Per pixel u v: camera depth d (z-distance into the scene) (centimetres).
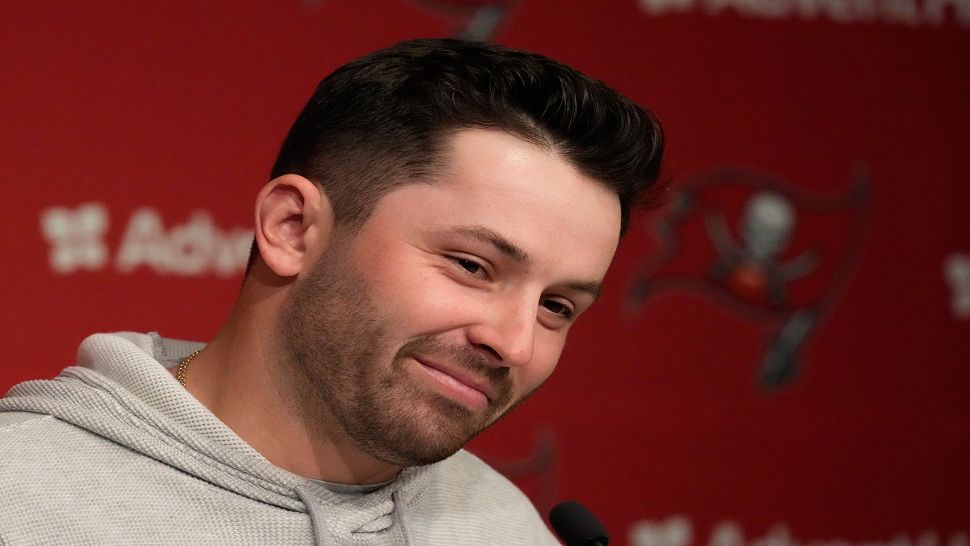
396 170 338
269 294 358
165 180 668
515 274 335
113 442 348
